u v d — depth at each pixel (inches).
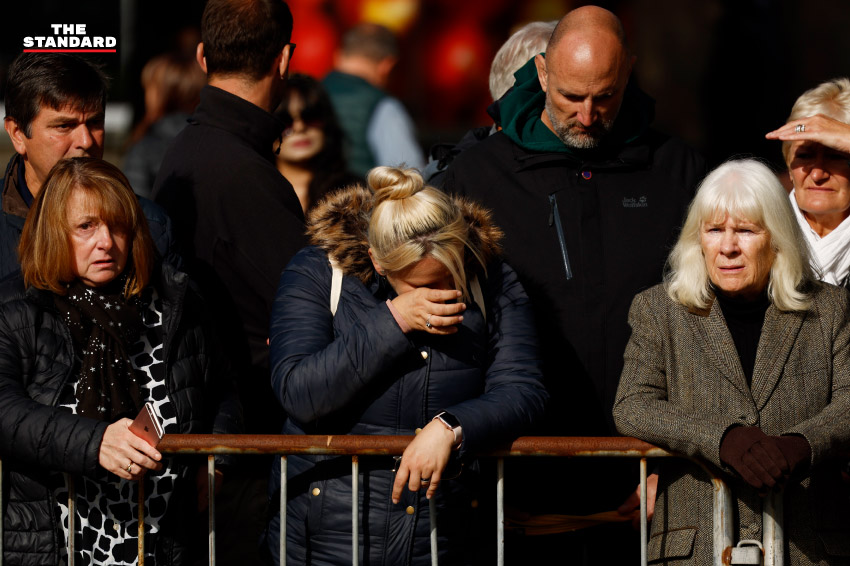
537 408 437.1
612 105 508.7
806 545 441.1
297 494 443.2
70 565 433.7
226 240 528.1
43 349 430.9
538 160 527.2
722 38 1304.1
